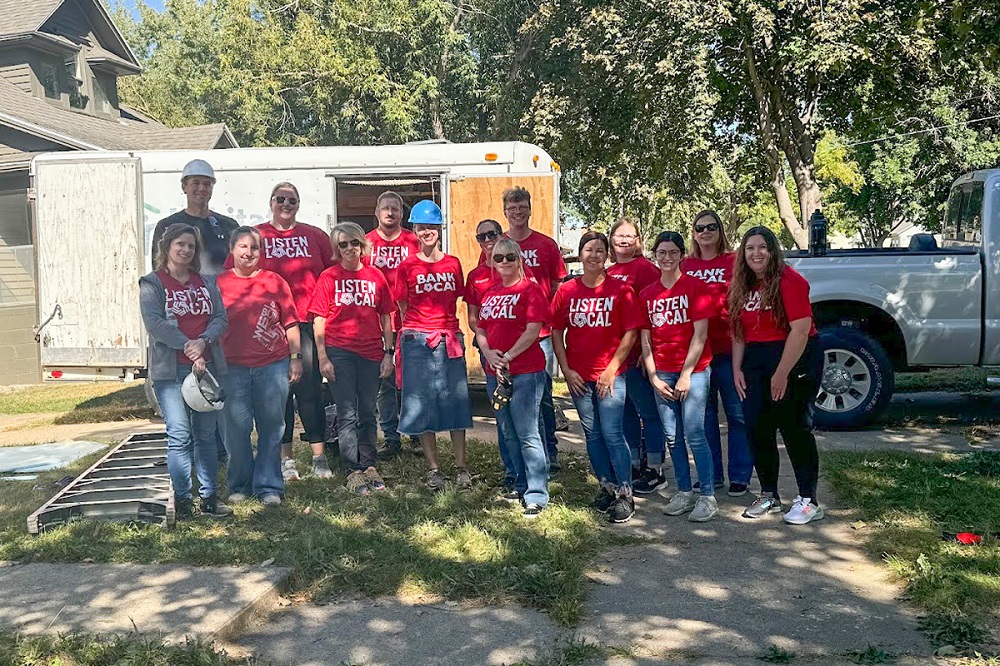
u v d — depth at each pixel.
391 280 7.31
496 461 7.19
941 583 4.32
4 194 17.05
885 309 8.22
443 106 29.47
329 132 29.11
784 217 19.23
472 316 6.43
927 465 6.59
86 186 9.99
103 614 4.12
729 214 24.31
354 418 6.41
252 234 5.93
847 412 8.12
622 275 6.22
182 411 5.62
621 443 5.70
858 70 17.77
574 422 9.14
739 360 5.66
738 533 5.43
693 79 17.00
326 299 6.33
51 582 4.57
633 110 19.06
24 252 14.84
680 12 16.36
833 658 3.71
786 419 5.50
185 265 5.59
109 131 20.44
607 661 3.71
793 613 4.20
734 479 6.23
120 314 10.00
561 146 20.06
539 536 5.23
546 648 3.84
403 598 4.45
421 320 6.26
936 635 3.87
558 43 21.22
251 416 6.05
